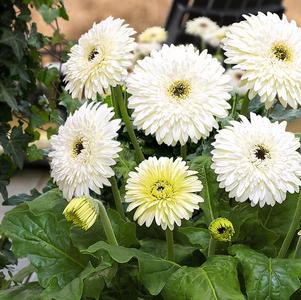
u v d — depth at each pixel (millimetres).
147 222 738
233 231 750
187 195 740
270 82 779
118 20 842
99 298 837
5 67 1588
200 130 765
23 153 1628
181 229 842
